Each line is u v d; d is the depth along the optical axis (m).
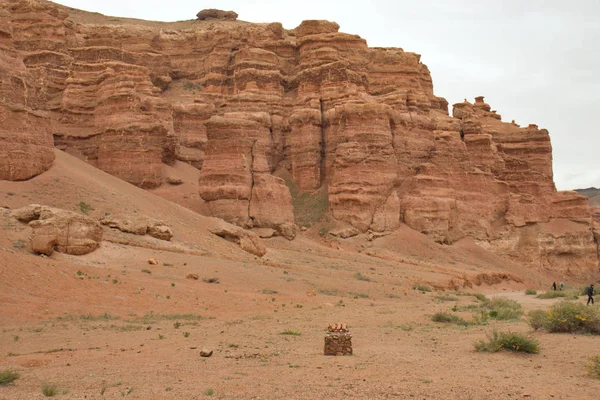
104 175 65.12
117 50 90.62
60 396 12.85
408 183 84.44
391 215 79.75
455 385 13.85
